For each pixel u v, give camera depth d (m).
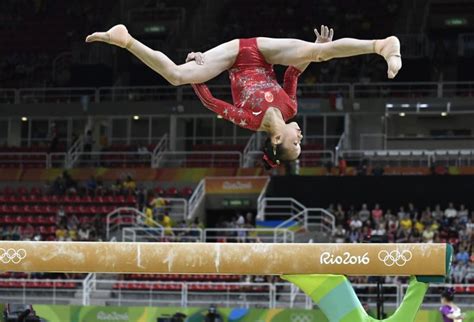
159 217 31.56
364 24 42.88
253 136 37.78
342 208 31.61
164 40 44.03
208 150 38.59
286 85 10.16
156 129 40.72
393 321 10.98
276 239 28.23
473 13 40.78
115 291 27.91
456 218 29.81
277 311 24.48
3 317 16.28
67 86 43.09
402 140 37.03
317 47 9.78
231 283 26.16
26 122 41.62
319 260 10.84
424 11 42.75
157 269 10.95
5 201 34.47
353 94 37.62
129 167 37.09
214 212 35.41
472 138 36.50
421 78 39.38
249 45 9.98
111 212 31.66
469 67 39.44
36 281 27.80
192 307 25.67
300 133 9.88
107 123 41.19
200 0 46.19
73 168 37.19
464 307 25.34
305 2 44.78
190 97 40.66
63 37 45.34
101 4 46.59
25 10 46.91
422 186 31.22
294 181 32.03
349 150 36.22
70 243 11.01
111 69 42.28
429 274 10.75
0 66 44.69
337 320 10.85
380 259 10.79
